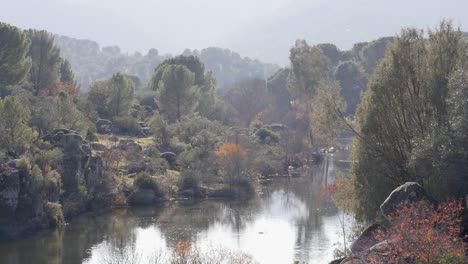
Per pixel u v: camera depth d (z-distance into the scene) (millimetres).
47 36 110625
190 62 137125
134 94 123375
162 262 46344
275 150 106188
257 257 48125
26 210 57656
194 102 116062
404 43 40906
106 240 55594
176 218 66500
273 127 125875
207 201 77938
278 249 50906
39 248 52688
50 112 77062
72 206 66312
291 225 60969
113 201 73125
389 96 39875
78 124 81438
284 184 90188
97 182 73438
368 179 39500
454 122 33281
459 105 33281
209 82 137000
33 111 76500
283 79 176750
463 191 31797
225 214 68312
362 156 40062
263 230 58969
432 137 34250
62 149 67625
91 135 86750
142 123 112562
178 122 103000
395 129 39469
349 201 44406
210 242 53938
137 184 77062
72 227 61219
